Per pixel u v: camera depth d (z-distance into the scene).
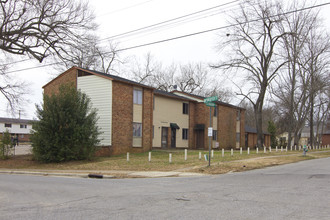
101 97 26.14
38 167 19.97
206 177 13.65
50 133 21.22
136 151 27.66
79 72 27.81
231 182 11.51
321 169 15.90
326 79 36.00
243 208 7.01
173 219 6.18
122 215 6.59
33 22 25.92
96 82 26.61
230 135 41.25
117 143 25.80
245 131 47.12
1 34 24.47
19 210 7.30
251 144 50.38
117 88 26.12
